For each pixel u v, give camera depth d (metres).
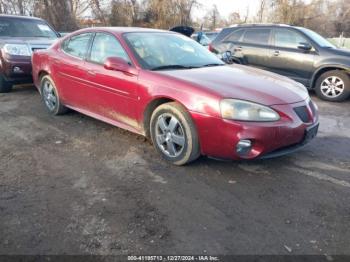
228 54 5.41
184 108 3.54
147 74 3.89
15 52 6.88
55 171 3.64
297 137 3.46
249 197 3.16
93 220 2.79
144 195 3.18
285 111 3.37
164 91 3.67
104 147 4.32
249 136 3.23
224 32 9.00
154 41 4.53
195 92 3.45
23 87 7.98
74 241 2.54
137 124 4.14
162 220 2.80
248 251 2.46
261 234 2.64
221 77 3.82
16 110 6.02
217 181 3.45
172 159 3.78
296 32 7.77
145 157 4.01
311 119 3.63
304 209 2.98
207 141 3.44
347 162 3.99
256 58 8.32
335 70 7.27
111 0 34.94
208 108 3.35
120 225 2.73
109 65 4.04
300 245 2.52
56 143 4.45
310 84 7.62
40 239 2.55
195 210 2.94
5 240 2.54
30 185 3.34
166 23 36.25
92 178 3.50
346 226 2.76
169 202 3.06
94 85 4.54
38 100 6.75
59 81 5.24
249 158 3.33
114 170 3.68
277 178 3.53
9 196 3.13
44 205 2.99
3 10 23.83
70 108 5.31
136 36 4.47
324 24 39.78
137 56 4.11
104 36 4.57
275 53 7.98
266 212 2.93
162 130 3.84
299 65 7.66
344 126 5.51
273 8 37.72
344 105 7.11
